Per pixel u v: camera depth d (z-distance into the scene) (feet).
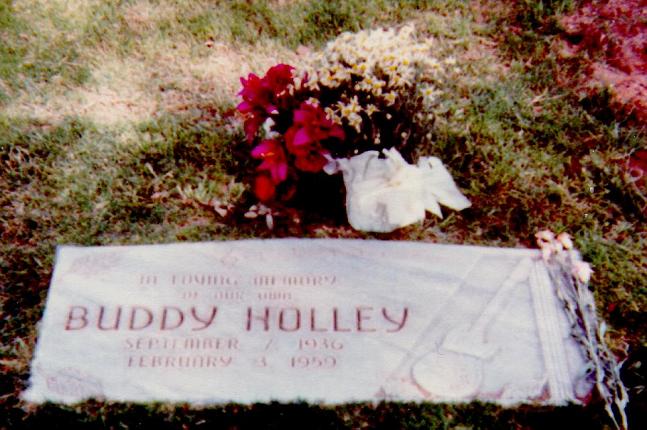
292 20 13.64
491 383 9.16
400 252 10.29
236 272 10.03
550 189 11.19
